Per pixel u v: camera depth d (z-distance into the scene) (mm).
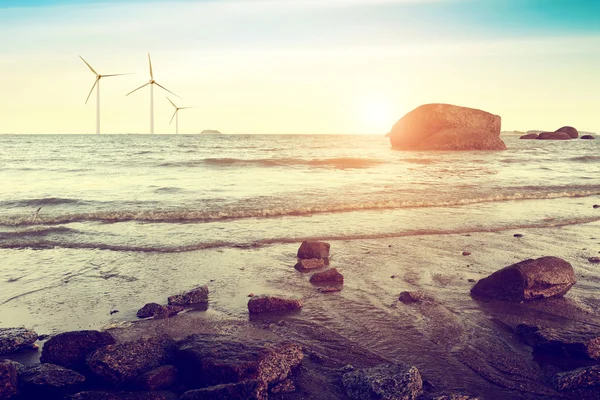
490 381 5207
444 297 7816
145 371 5051
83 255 10211
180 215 14219
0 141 79812
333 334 6355
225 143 73625
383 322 6770
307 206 15711
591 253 10492
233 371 4785
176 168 30641
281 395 4848
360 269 9297
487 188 20750
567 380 5078
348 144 75938
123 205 15953
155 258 10016
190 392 4477
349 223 13508
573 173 28906
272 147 60469
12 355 5711
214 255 10273
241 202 16469
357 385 4863
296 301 7277
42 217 13602
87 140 86062
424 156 45594
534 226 13359
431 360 5668
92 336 5625
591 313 7191
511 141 91500
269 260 9922
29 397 4746
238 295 7879
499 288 7766
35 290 8070
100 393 4516
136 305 7422
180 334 6285
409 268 9367
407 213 15102
